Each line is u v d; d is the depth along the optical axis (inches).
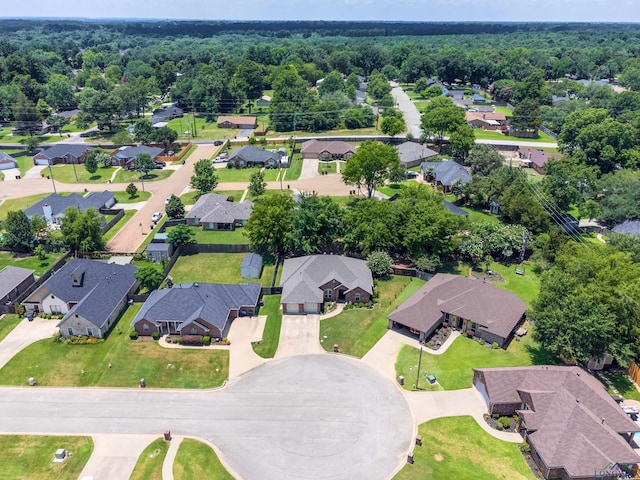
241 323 2731.3
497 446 1930.4
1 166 5423.2
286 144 6245.1
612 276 2290.8
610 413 1945.1
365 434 1988.2
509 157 5703.7
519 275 3225.9
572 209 4330.7
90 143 6427.2
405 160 5319.9
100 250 3550.7
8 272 3024.1
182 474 1813.5
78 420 2074.3
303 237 3319.4
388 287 3075.8
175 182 5036.9
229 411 2114.9
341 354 2479.1
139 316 2608.3
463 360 2427.4
